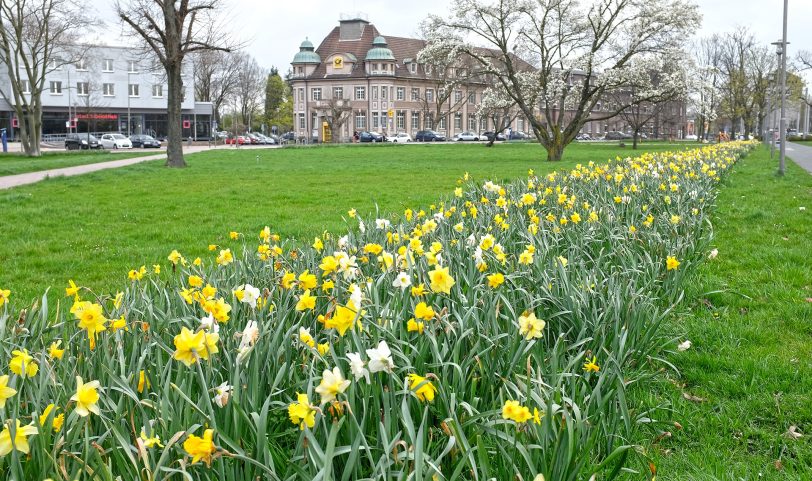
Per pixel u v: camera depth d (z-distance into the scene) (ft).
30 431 8.65
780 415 15.17
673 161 58.49
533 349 13.83
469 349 13.55
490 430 10.57
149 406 10.41
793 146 223.10
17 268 31.71
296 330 13.70
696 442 14.21
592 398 12.59
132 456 8.86
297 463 9.84
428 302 14.52
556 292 17.15
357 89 361.10
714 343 19.62
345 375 11.85
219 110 362.53
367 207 55.06
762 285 25.84
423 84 371.97
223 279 17.56
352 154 172.65
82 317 11.40
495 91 160.35
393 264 16.39
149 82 310.65
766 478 12.69
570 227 25.38
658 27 129.08
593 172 42.01
